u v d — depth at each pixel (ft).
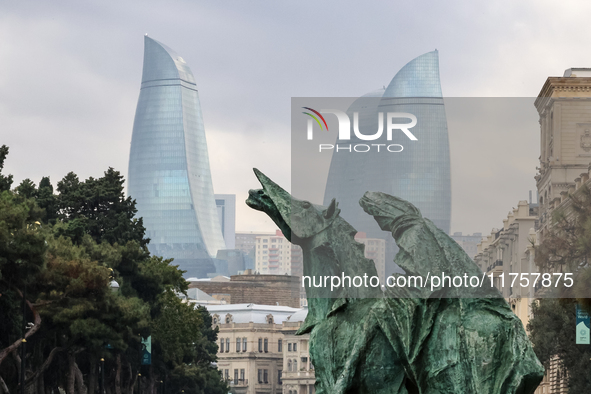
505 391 51.78
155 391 398.62
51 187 314.76
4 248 190.39
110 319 233.14
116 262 272.92
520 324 52.70
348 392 55.06
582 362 182.80
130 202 327.88
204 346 508.94
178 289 325.83
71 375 242.78
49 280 216.74
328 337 56.18
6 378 226.58
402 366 54.85
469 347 52.65
